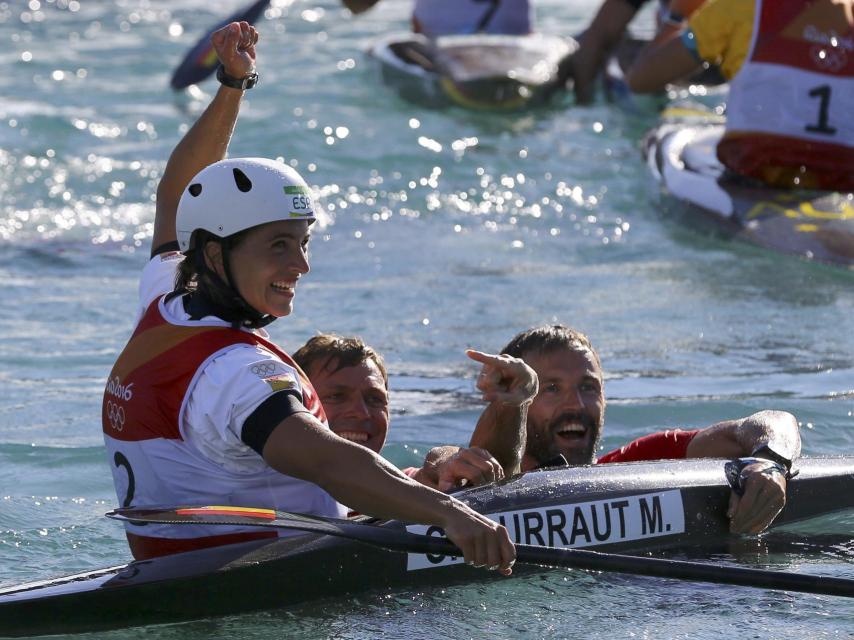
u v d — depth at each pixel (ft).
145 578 37.27
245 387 34.76
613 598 40.45
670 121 129.70
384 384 46.68
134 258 98.37
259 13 139.95
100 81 167.02
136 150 131.03
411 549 36.04
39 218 108.68
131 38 203.72
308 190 37.35
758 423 48.62
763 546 45.37
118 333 79.87
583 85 154.71
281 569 38.32
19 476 55.62
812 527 47.16
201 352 36.14
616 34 155.63
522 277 92.48
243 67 46.44
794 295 86.63
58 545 47.88
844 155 99.71
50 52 188.85
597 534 42.98
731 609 39.60
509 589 40.83
